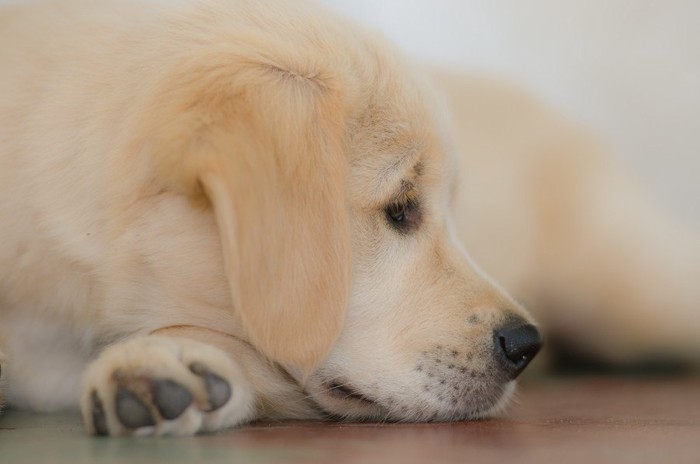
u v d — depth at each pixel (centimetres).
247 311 70
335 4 105
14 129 74
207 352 68
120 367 66
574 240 96
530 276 96
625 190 98
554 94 114
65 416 73
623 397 83
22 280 73
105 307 73
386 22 111
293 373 73
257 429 69
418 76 78
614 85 113
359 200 74
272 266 70
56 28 76
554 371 98
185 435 67
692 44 111
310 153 71
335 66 74
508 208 95
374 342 74
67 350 75
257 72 72
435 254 76
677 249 96
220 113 70
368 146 75
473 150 95
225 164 69
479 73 100
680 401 81
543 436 67
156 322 73
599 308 96
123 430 67
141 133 71
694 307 95
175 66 72
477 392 74
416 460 62
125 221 72
